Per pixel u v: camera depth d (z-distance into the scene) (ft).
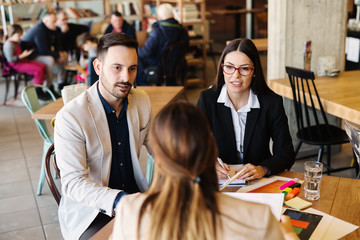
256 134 6.91
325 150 13.16
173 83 18.95
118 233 3.33
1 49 22.97
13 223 9.94
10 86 23.40
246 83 6.63
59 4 27.43
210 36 33.04
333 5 12.35
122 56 5.80
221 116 7.03
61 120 5.91
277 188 5.69
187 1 21.47
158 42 18.16
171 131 3.02
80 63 19.22
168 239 2.99
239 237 3.07
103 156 6.11
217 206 3.12
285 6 11.94
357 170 10.25
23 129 16.58
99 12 28.07
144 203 3.19
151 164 9.71
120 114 6.29
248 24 31.09
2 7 24.22
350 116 9.01
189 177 3.05
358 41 18.03
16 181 12.14
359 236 4.55
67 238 6.11
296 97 10.76
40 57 20.66
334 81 11.43
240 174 5.88
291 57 12.43
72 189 5.75
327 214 4.99
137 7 27.22
